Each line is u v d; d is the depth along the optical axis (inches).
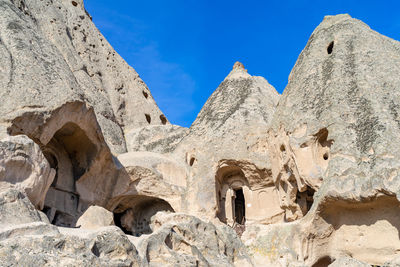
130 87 1190.3
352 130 567.8
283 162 660.7
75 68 964.6
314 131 603.5
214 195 725.3
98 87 1061.1
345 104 592.7
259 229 645.9
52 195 666.8
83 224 580.4
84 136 685.3
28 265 311.1
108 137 871.7
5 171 454.3
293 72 730.8
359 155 543.2
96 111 902.4
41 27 978.1
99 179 737.0
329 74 641.0
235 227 727.1
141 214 835.4
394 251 518.9
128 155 810.8
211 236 490.6
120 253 375.2
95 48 1155.9
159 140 948.0
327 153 599.2
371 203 526.0
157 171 773.9
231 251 508.7
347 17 718.5
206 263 442.6
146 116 1175.6
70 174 707.4
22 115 555.5
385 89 585.0
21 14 726.5
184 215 494.0
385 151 518.6
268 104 819.4
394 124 542.6
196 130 828.0
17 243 322.7
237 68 938.7
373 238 536.1
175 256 420.2
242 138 745.0
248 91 842.8
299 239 580.1
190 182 757.3
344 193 527.5
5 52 613.9
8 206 393.1
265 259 599.8
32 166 481.4
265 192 738.8
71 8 1178.6
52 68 645.9
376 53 631.2
